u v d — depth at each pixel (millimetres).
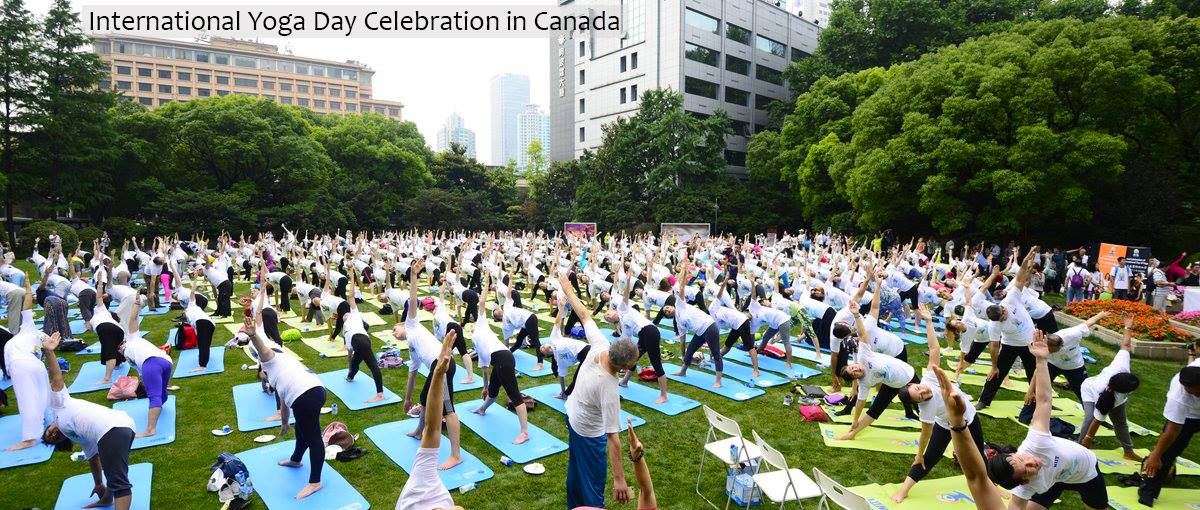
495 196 56656
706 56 53344
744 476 5945
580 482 4645
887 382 7180
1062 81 23516
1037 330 4715
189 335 11555
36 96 32719
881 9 41531
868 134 29578
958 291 11969
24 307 8922
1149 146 26406
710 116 48500
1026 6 41469
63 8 33469
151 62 91062
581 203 46562
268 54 101438
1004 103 24516
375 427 7719
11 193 33188
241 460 6570
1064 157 22766
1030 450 4586
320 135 49969
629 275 9656
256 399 8727
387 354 10844
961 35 40094
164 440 7230
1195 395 5641
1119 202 25531
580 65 61188
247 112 40125
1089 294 19078
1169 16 25562
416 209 46812
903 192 28203
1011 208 24484
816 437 7684
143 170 38438
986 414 8492
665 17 52156
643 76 54062
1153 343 11945
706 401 9031
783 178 41312
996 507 3488
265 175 42562
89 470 6422
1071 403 9008
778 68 59062
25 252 29875
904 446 7375
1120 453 7199
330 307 11938
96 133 34812
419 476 3408
